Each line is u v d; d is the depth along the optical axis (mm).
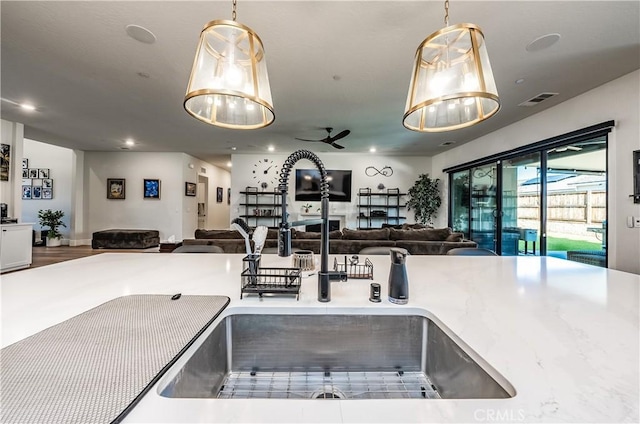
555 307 951
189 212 7848
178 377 612
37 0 1999
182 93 3555
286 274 1102
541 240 4234
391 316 946
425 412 453
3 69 2980
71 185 7555
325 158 7703
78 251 6457
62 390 487
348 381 895
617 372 570
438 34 1236
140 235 6770
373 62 2783
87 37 2424
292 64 2824
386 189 7781
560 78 3109
